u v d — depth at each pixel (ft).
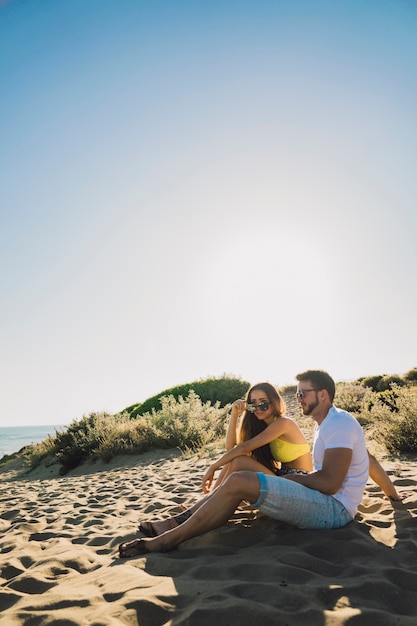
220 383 68.23
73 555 11.67
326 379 11.97
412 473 18.25
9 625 7.76
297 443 13.32
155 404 65.36
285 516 10.97
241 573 9.12
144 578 9.20
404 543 10.34
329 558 9.87
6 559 11.92
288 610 7.48
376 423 31.65
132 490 22.81
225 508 10.84
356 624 6.98
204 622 7.23
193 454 33.94
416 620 7.01
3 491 30.99
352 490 11.47
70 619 7.72
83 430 47.16
